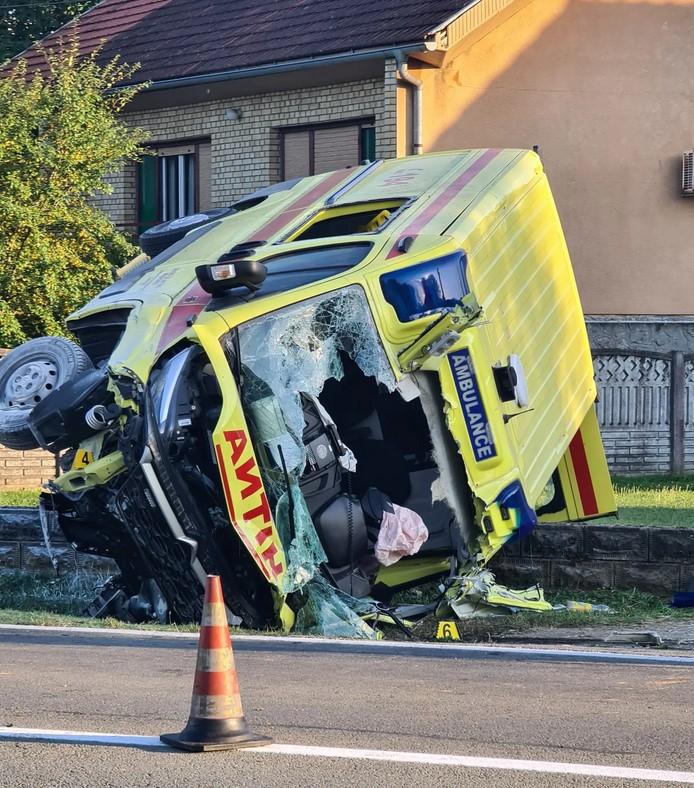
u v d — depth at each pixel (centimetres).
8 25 12781
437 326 4038
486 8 7575
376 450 4238
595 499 5116
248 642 3469
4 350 6656
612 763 2220
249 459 3600
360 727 2467
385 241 4138
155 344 3844
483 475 4075
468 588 4044
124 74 8550
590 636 3800
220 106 8400
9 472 6562
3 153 7175
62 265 7238
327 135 7962
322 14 8119
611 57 8200
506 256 4484
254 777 2133
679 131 8400
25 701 2684
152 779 2127
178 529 3631
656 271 8406
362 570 4000
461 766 2198
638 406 7731
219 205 8419
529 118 7981
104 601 4116
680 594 4294
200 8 9044
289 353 3831
